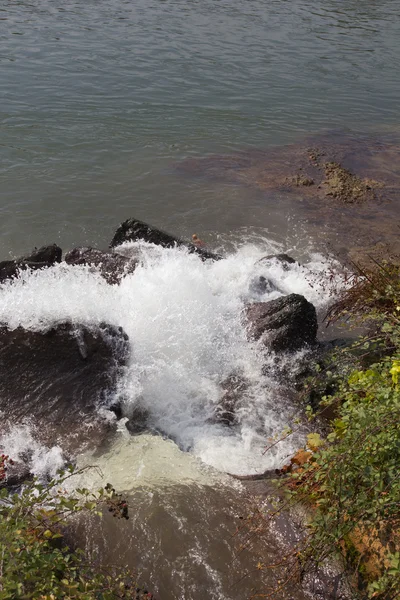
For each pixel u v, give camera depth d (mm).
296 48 24766
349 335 8375
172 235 11219
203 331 7961
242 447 6500
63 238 11562
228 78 20891
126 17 27781
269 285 9211
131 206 12719
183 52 23328
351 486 4578
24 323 7359
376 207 13141
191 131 16594
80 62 21438
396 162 15656
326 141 16688
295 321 7875
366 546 4871
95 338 7355
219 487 5941
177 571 5168
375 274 8469
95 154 14820
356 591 4766
